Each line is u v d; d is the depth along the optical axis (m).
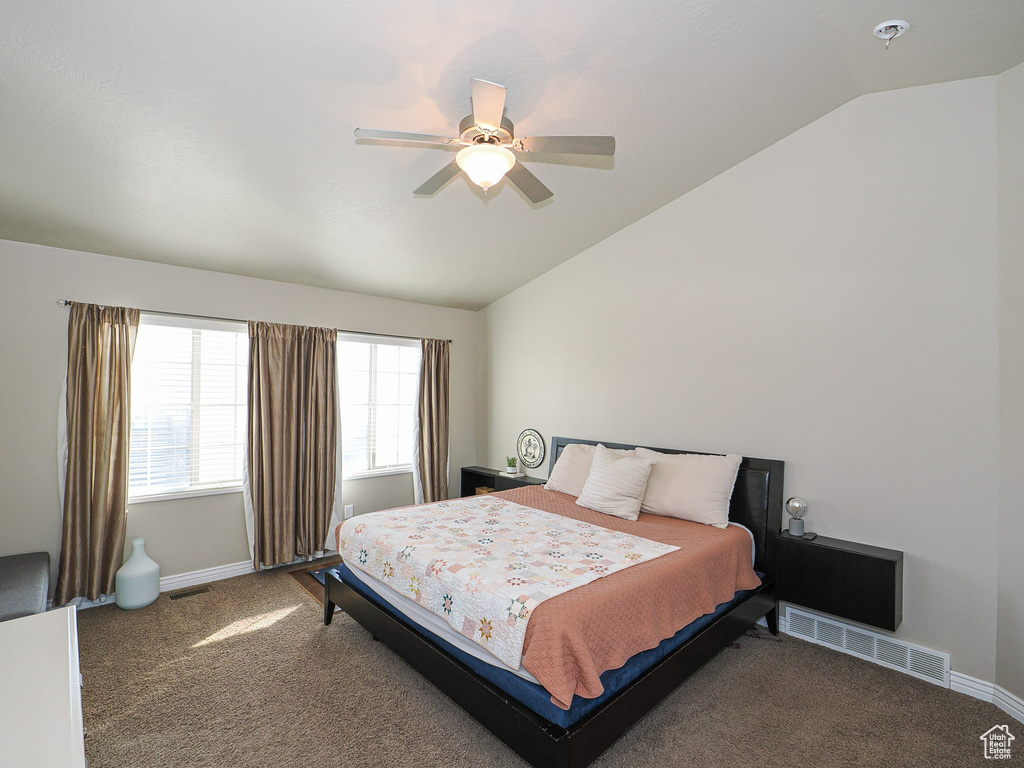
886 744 2.04
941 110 2.55
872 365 2.75
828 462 2.91
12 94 2.05
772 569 3.01
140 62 1.98
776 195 3.13
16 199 2.68
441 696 2.35
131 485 3.48
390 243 3.72
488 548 2.46
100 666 2.57
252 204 3.01
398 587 2.43
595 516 3.17
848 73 2.57
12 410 3.04
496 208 3.48
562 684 1.66
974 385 2.42
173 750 1.97
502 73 2.29
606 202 3.59
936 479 2.53
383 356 4.80
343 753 1.97
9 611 2.21
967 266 2.46
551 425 4.62
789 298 3.08
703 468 3.16
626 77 2.41
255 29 1.90
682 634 2.29
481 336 5.43
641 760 1.95
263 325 3.90
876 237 2.75
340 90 2.25
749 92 2.63
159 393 3.59
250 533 3.85
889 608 2.48
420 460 4.91
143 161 2.53
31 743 0.86
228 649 2.75
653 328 3.79
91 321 3.23
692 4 2.03
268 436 3.89
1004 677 2.30
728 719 2.19
